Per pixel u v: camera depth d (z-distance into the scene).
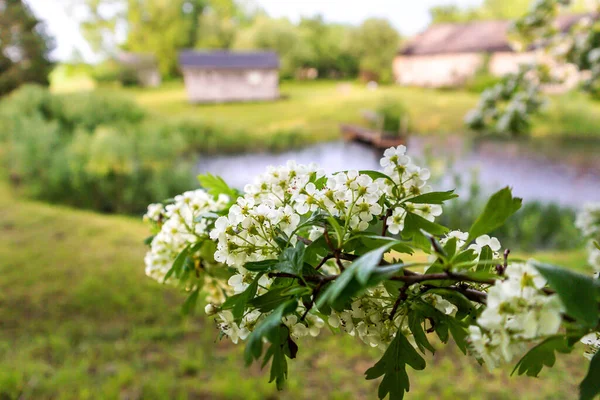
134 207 9.05
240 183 10.61
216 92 23.77
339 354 3.32
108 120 12.62
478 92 21.75
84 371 3.15
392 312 0.65
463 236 0.71
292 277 0.64
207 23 30.48
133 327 3.76
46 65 19.52
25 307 4.12
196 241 0.97
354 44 28.44
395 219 0.72
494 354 0.51
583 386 0.52
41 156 9.26
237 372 3.12
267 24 30.08
